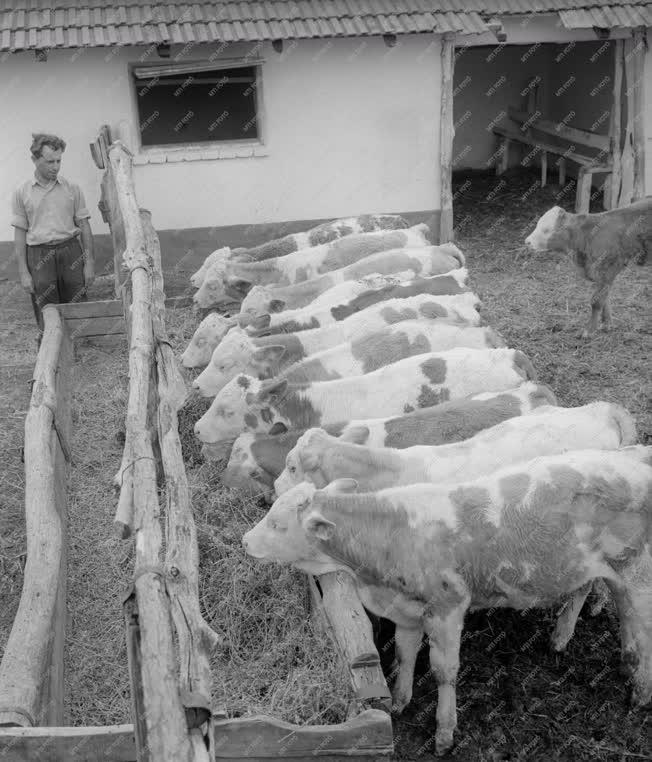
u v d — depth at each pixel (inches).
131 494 180.1
